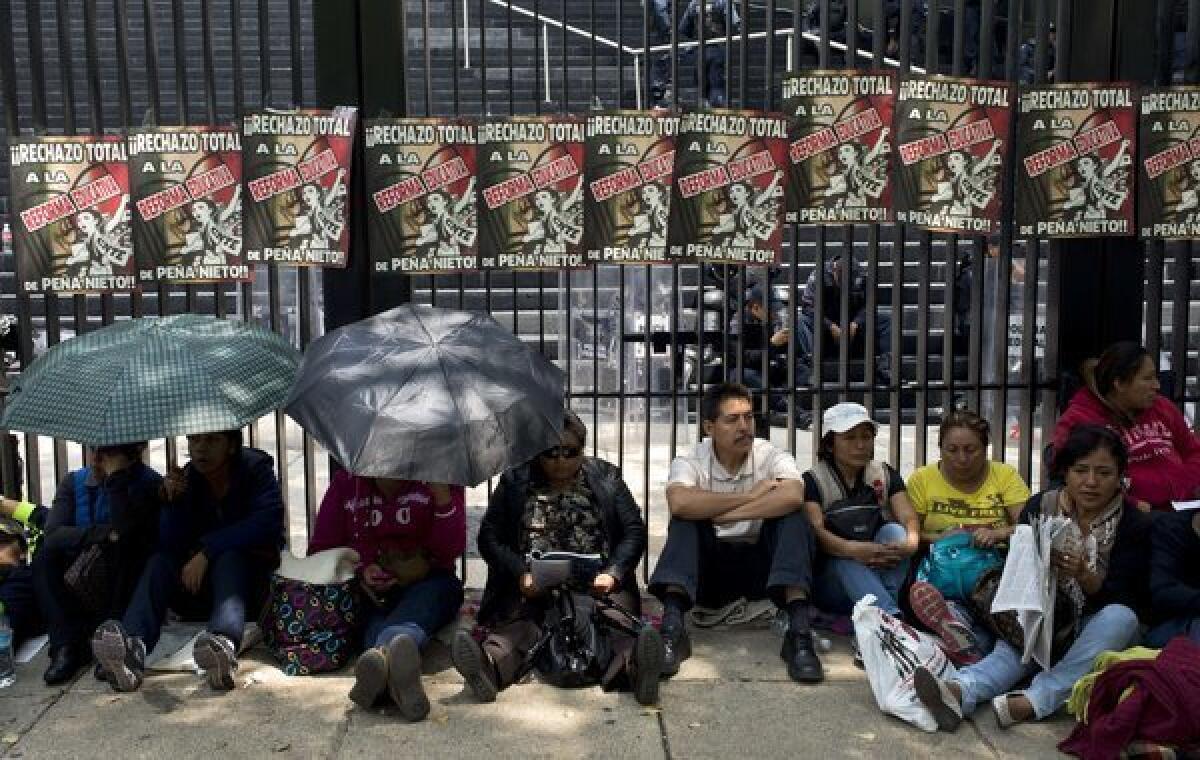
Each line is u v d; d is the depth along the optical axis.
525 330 9.09
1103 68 5.07
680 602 4.42
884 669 3.93
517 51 11.38
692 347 8.39
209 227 4.78
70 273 4.80
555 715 3.92
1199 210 5.10
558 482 4.48
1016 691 3.87
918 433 5.23
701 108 4.83
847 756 3.63
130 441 3.85
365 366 4.01
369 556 4.39
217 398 4.01
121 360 4.07
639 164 4.81
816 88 4.87
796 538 4.41
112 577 4.30
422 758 3.61
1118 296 5.21
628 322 8.62
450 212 4.82
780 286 9.09
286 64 12.02
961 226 5.00
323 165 4.74
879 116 4.90
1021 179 5.05
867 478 4.68
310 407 3.95
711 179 4.85
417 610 4.24
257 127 4.70
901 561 4.55
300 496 6.85
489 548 4.41
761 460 4.62
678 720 3.88
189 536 4.47
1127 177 5.05
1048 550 3.81
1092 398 4.84
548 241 4.85
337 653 4.27
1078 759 3.60
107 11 12.04
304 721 3.88
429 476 3.73
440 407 3.86
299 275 4.88
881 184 4.94
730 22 4.91
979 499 4.61
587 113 4.79
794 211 4.95
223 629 4.15
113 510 4.35
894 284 5.08
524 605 4.36
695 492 4.52
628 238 4.85
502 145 4.79
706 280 8.26
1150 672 3.49
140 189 4.74
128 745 3.70
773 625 4.70
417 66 11.26
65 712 3.95
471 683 4.00
